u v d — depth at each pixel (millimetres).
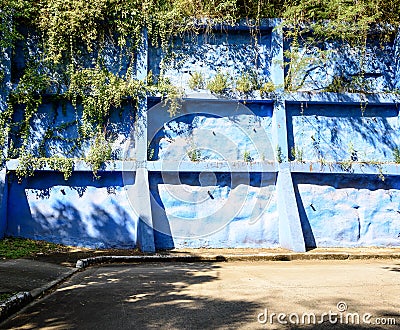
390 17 12461
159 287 6781
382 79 12617
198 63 12289
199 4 12195
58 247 10945
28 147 11523
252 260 10250
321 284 7004
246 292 6375
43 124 11688
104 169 11430
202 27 12273
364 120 12453
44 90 11547
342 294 6219
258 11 12266
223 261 10125
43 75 11531
